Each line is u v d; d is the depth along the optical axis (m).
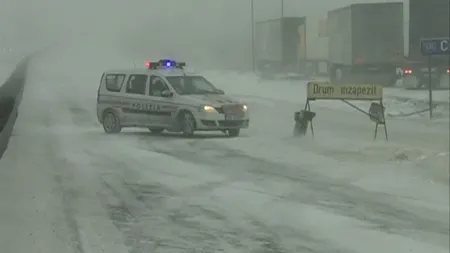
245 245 13.83
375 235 14.76
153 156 26.25
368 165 24.12
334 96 32.91
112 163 24.34
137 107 35.06
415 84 71.19
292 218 16.19
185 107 33.31
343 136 33.62
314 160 25.23
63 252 12.93
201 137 33.56
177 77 34.91
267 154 26.91
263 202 17.95
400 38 74.75
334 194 19.16
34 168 22.75
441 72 70.81
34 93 67.44
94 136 33.91
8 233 14.16
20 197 17.88
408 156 25.81
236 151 27.89
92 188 19.52
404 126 39.22
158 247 13.56
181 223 15.60
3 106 36.03
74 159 25.22
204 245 13.77
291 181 21.03
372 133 35.38
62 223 15.27
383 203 18.00
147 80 35.06
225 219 16.03
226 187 19.95
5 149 26.89
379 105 32.47
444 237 14.69
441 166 23.20
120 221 15.67
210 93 34.69
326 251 13.47
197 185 20.23
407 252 13.48
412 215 16.75
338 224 15.73
